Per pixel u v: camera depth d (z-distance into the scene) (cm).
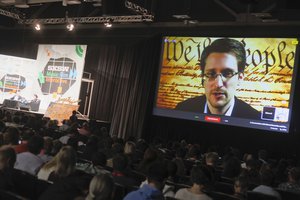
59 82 1628
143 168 505
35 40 1716
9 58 1694
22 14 1595
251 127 1127
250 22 1139
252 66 1137
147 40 1364
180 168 574
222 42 1191
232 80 1166
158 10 1287
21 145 522
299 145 1077
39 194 364
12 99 1675
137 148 783
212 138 1218
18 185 374
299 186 561
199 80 1222
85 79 1596
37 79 1684
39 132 818
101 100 1524
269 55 1113
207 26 1227
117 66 1473
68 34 1597
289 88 1079
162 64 1295
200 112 1212
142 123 1338
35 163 473
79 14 1463
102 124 1447
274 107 1097
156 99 1301
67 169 379
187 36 1253
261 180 518
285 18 1038
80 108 1666
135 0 1292
